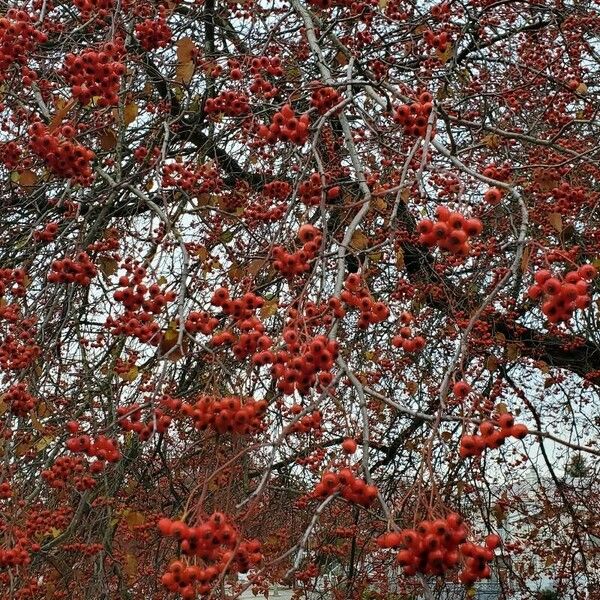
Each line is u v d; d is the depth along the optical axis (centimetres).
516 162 486
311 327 249
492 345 548
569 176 461
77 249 342
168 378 502
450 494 568
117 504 490
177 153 542
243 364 387
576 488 750
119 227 487
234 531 175
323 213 235
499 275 477
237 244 482
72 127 271
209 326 279
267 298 459
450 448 571
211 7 560
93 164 447
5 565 292
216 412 206
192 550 170
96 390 448
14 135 452
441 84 502
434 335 574
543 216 468
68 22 435
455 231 189
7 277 347
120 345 453
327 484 172
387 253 469
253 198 473
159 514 509
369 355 472
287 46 493
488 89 536
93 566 512
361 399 186
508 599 665
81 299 511
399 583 636
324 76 293
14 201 491
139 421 262
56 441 417
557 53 527
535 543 761
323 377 212
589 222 469
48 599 469
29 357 345
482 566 154
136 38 418
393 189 214
